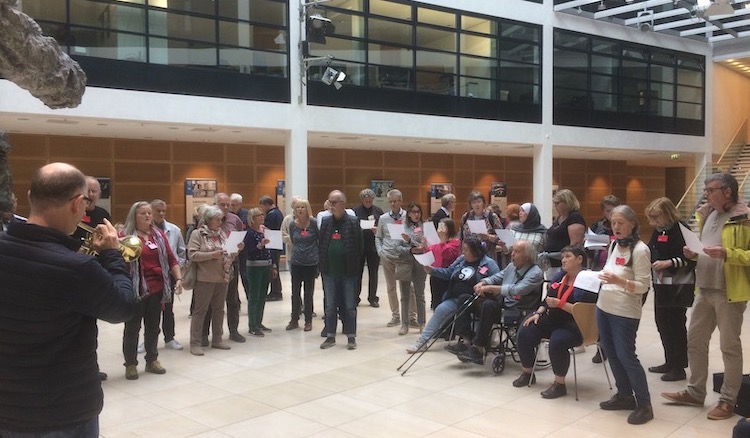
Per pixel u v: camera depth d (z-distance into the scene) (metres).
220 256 6.84
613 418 4.82
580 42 20.22
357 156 20.66
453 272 6.78
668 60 22.28
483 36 18.34
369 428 4.61
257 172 18.72
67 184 2.12
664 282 5.62
